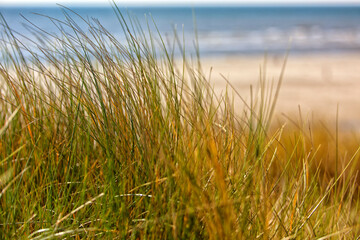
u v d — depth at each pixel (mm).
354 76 23109
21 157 1668
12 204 1439
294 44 43812
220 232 1260
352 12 142875
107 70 1687
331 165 3287
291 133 2719
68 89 1742
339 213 1807
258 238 1470
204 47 38531
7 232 1396
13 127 1738
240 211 1439
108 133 1574
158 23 73750
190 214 1336
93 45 1690
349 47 41500
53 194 1580
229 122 1729
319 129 4758
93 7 150750
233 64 28000
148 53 1684
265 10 163875
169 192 1369
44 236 1372
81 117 1621
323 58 33031
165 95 1592
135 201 1435
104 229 1388
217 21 84062
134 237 1353
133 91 1651
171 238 1318
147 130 1526
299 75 23188
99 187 1521
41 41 1830
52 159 1614
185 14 119562
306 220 1572
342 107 14094
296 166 1772
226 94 1771
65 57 1767
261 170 1565
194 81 1687
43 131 1699
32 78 1922
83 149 1654
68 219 1451
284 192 1725
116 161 1570
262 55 34156
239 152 1657
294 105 14289
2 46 1988
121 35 1909
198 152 1445
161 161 1466
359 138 4871
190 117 1597
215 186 1452
